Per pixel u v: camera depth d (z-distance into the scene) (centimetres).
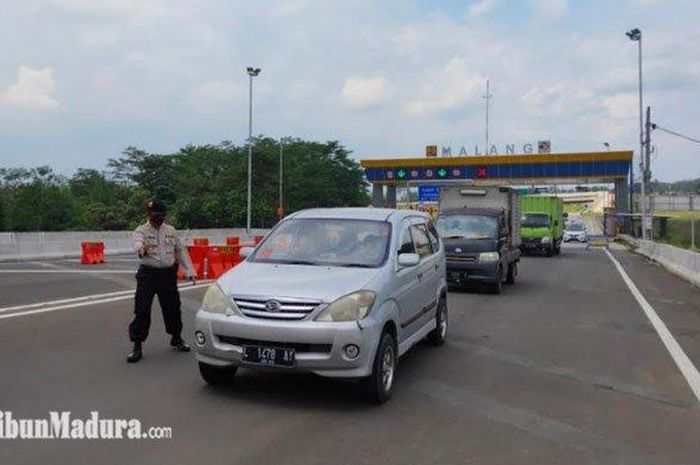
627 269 2514
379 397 645
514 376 782
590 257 3303
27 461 493
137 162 8181
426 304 860
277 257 737
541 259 3117
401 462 503
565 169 5078
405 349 753
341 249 739
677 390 732
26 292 1472
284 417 603
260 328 613
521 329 1117
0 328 1016
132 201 7169
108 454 508
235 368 689
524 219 3344
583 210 13500
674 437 575
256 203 6862
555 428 593
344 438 552
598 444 554
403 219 834
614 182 5356
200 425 577
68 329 1013
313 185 7612
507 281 1884
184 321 1131
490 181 5438
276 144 7719
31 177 7506
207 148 8081
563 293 1680
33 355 832
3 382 704
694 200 5784
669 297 1614
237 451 517
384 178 5447
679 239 3825
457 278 1617
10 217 6831
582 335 1068
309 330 605
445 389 717
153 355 842
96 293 1459
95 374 742
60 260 2694
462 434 570
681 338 1051
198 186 7206
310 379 730
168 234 835
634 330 1125
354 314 620
